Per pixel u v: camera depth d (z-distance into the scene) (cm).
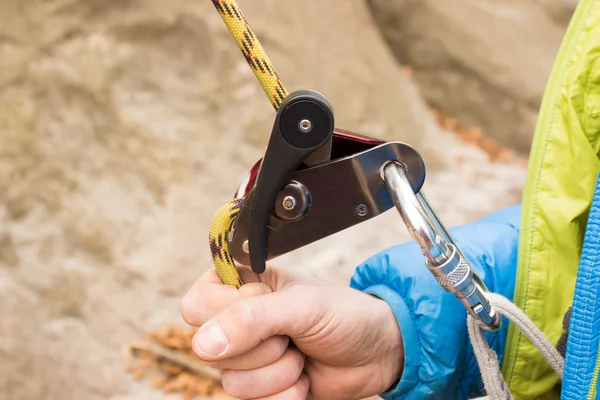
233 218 74
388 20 574
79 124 323
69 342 268
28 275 287
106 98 332
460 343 86
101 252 302
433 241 69
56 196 309
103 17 341
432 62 570
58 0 328
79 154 320
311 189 70
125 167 328
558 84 86
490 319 72
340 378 84
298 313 73
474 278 73
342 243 333
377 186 71
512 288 90
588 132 84
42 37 322
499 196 420
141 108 343
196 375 262
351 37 445
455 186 427
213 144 354
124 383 257
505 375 89
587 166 85
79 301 283
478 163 483
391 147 70
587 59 84
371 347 83
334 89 416
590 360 70
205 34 366
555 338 87
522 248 87
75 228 304
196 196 336
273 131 66
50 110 319
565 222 85
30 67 317
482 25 573
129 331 277
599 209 71
